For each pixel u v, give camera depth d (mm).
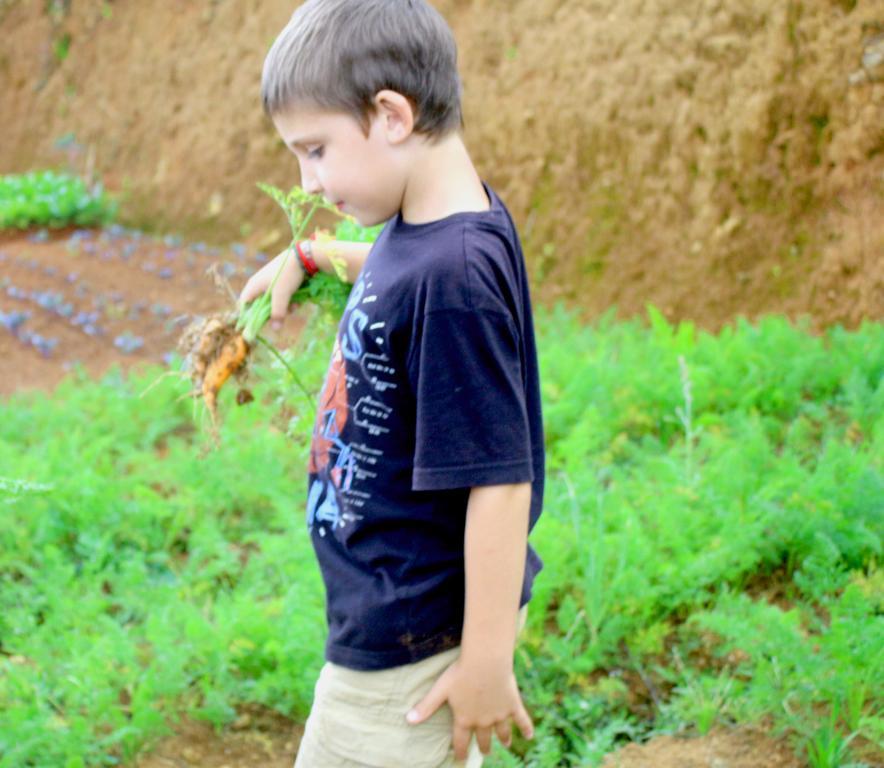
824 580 3346
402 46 1915
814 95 6047
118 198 9688
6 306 7645
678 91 6602
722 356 5082
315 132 1953
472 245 1859
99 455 5121
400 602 1992
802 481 3811
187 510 4465
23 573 4156
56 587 3824
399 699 2031
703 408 4820
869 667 2898
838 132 5961
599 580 3371
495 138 7461
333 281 2533
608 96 6922
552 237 7070
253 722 3256
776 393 4750
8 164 10812
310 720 2176
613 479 4234
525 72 7406
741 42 6328
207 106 9445
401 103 1904
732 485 3801
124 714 3248
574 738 3094
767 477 3873
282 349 2656
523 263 2051
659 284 6535
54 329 7332
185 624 3533
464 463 1850
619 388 4980
